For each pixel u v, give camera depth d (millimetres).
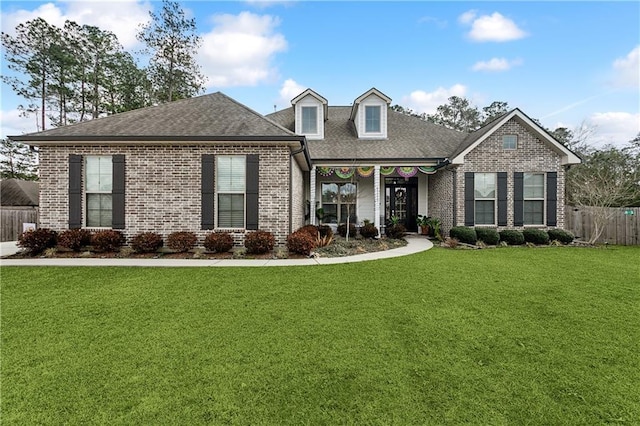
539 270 7602
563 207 13367
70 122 27344
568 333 3922
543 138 13320
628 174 18422
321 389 2730
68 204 10188
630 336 3836
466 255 9875
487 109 38281
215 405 2506
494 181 13516
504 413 2416
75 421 2322
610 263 8570
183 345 3570
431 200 16391
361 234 14562
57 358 3270
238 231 10234
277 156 10211
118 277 6777
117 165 10156
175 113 11531
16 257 9234
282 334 3877
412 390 2715
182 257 9281
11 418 2354
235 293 5625
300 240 9359
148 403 2525
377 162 14320
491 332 3951
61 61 25281
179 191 10211
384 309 4789
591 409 2471
